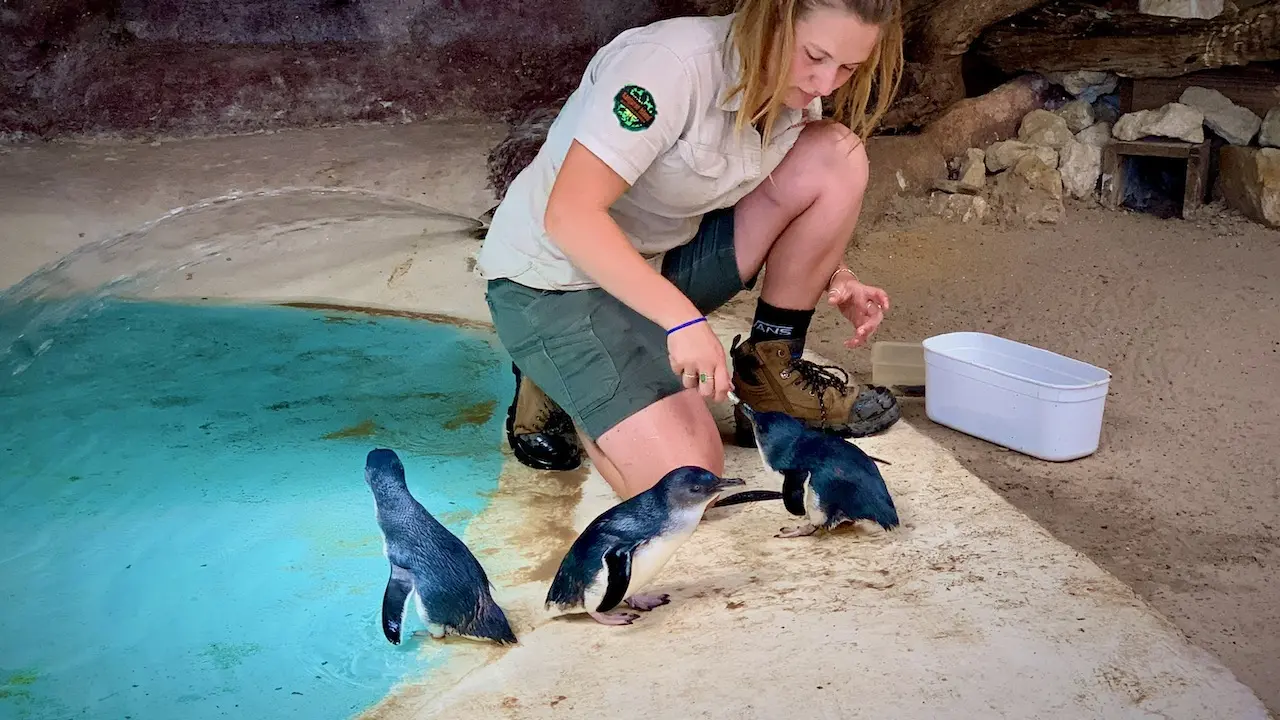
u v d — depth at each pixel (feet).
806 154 10.33
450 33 22.59
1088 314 15.74
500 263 10.02
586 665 7.64
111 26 21.89
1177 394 13.02
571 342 9.74
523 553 9.43
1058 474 11.10
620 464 9.66
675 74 8.68
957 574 8.50
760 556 9.04
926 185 21.29
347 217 18.43
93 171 19.33
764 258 10.81
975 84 23.58
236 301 16.71
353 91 21.88
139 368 14.12
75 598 8.95
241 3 22.79
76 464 11.39
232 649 8.18
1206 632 8.25
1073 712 6.80
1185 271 17.19
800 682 7.21
